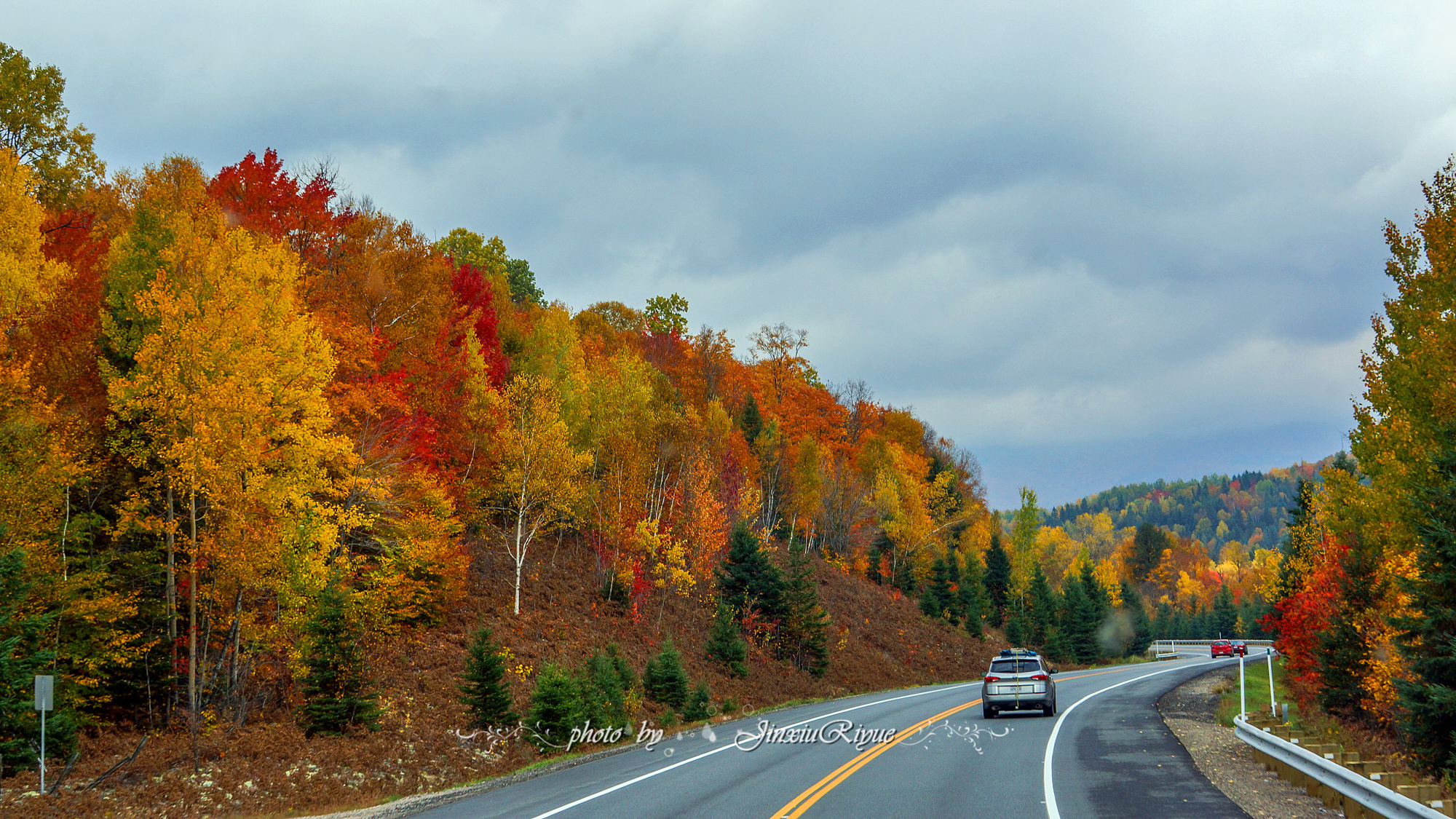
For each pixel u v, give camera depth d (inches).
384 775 737.6
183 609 907.4
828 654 1876.2
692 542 1681.8
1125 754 666.8
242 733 808.9
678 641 1572.3
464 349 1401.3
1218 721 944.3
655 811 465.4
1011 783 531.5
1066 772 576.4
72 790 619.5
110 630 808.9
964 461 4247.0
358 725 840.9
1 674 637.9
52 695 646.5
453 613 1288.1
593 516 1616.6
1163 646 3986.2
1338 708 1066.7
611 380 1736.0
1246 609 4653.1
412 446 1118.4
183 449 749.3
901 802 473.4
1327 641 1075.3
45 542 759.1
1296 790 513.0
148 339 776.9
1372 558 1016.9
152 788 625.0
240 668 884.6
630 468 1588.3
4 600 682.2
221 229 928.3
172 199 1131.3
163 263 882.8
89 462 866.8
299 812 612.1
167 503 851.4
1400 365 785.6
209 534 799.1
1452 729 593.9
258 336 811.4
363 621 976.3
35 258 839.1
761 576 1766.7
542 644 1300.4
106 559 853.2
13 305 795.4
